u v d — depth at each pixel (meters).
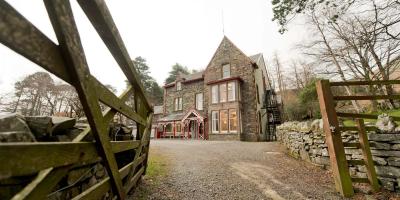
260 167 6.44
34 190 1.11
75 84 1.37
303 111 16.58
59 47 1.23
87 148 1.66
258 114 20.58
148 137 4.64
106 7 1.73
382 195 3.99
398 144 4.17
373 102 10.64
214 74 22.38
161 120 25.41
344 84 4.71
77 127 2.52
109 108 2.16
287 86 35.16
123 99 2.63
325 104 4.63
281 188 4.56
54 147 1.21
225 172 5.88
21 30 0.96
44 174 1.21
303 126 7.29
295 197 4.05
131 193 3.89
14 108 13.43
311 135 6.55
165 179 5.09
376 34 5.75
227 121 19.73
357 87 14.20
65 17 1.20
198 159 7.80
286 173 5.71
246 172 5.88
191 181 5.03
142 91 3.54
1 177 0.86
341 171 4.22
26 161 0.99
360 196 4.03
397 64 7.25
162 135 26.25
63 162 1.30
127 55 2.50
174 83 26.45
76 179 2.23
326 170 5.75
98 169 2.76
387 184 4.19
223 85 20.95
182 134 22.89
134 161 3.38
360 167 4.75
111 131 3.38
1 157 0.86
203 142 15.49
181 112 25.05
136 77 3.04
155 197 3.88
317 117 15.00
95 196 1.91
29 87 13.61
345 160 4.30
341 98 4.68
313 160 6.38
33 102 13.13
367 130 4.51
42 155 1.11
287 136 9.27
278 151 9.47
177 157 8.26
